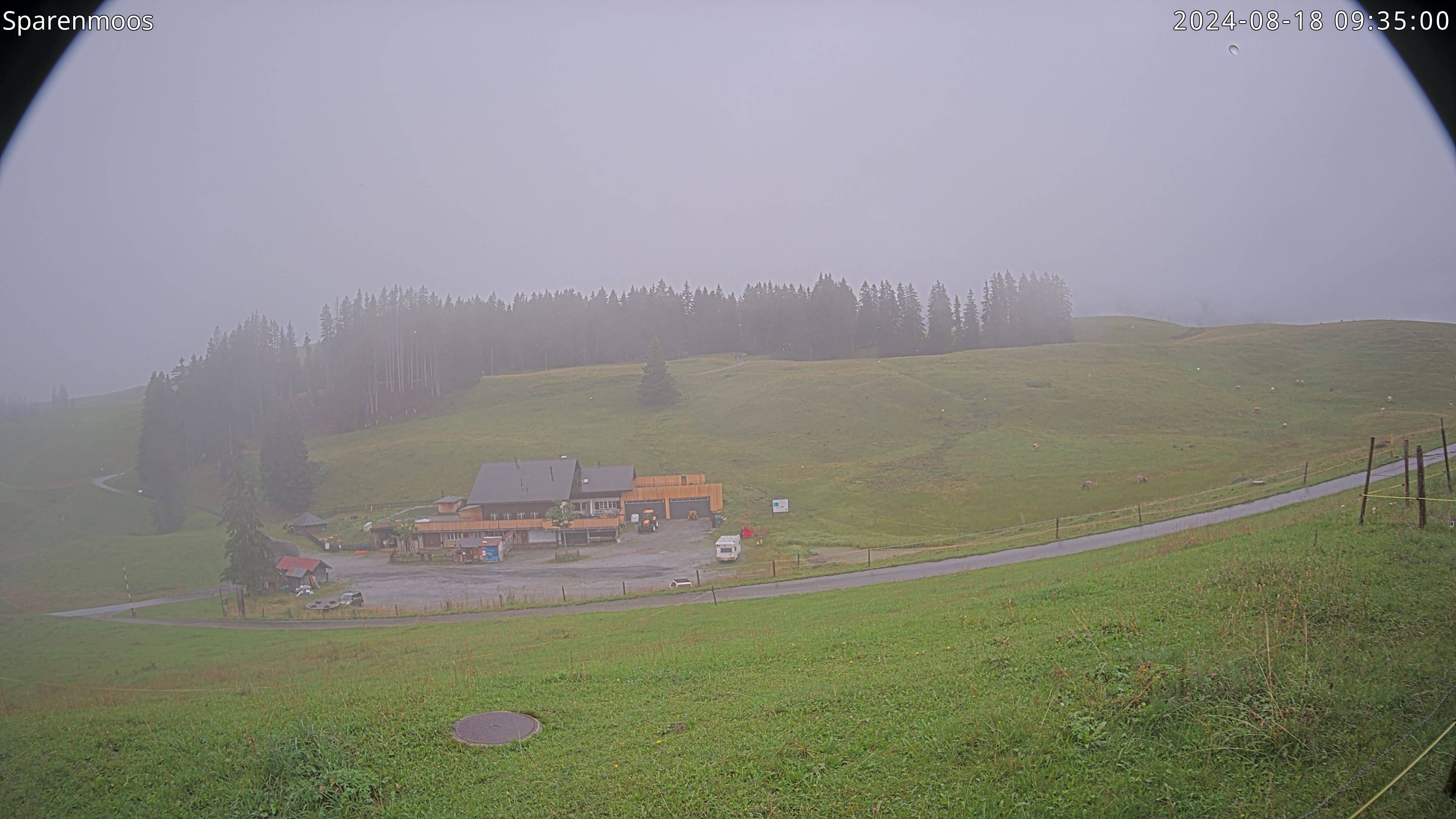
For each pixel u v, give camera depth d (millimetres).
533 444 106812
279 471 91438
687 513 79938
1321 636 12109
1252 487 52156
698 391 129875
